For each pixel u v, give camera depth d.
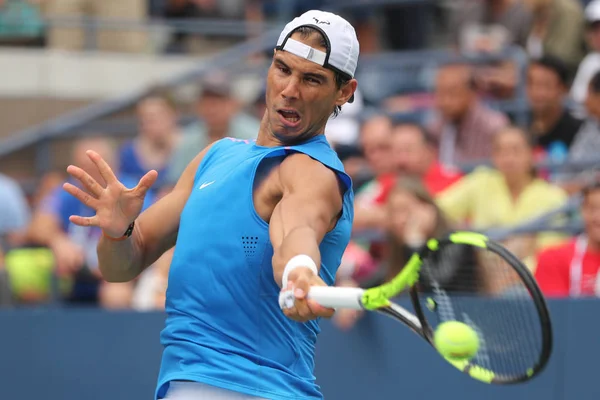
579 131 25.97
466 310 16.05
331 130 30.12
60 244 25.41
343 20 11.09
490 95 29.22
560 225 21.64
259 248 10.84
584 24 29.25
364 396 20.66
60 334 22.33
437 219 20.48
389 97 30.81
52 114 33.75
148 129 29.17
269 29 34.84
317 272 9.69
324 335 20.92
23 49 33.94
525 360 14.40
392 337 20.55
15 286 25.41
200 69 32.81
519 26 30.48
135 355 21.89
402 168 24.72
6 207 27.34
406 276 10.45
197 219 11.17
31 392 22.39
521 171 23.20
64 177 29.72
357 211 23.52
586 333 19.52
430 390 20.31
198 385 10.86
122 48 34.41
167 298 11.41
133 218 11.45
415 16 33.25
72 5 33.94
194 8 35.03
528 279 10.49
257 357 10.88
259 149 11.32
